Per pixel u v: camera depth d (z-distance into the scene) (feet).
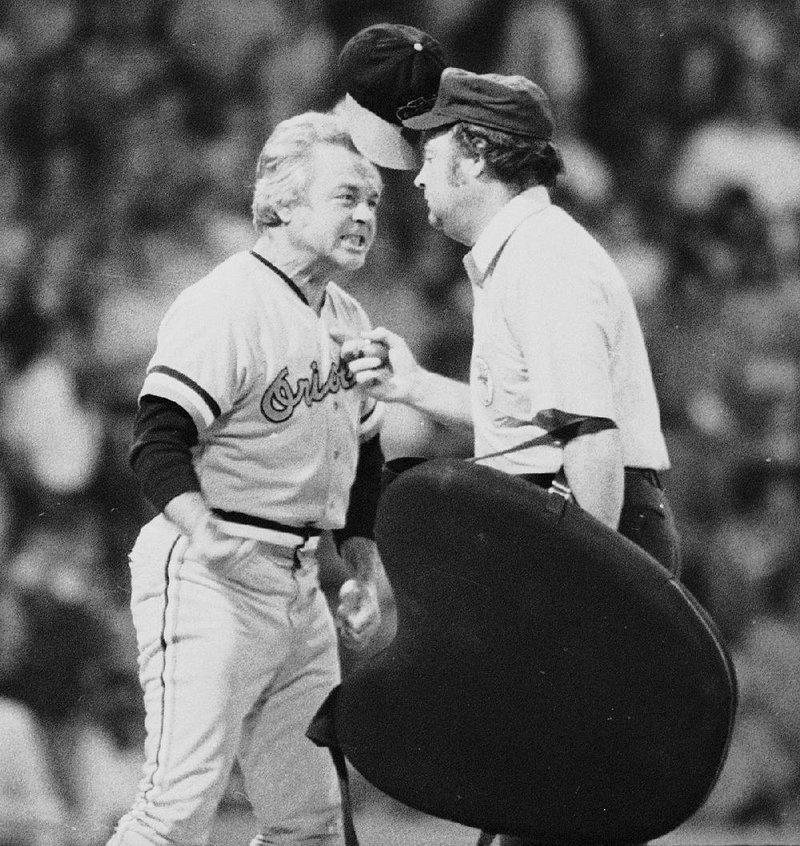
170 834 31.76
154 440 31.24
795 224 96.53
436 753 30.73
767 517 87.30
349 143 33.14
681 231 96.12
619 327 31.32
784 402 90.02
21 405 84.84
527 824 30.32
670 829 29.60
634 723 29.04
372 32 32.96
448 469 29.40
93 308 88.22
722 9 100.63
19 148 91.81
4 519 82.64
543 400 30.07
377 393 33.99
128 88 93.09
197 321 31.76
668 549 32.24
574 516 28.73
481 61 97.81
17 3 93.15
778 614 85.05
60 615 78.13
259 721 34.83
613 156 97.45
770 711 79.15
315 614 34.68
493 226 31.73
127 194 91.30
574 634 29.01
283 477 32.94
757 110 99.09
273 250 33.45
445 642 30.12
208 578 32.37
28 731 73.82
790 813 75.20
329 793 35.12
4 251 89.04
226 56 93.86
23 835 65.36
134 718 76.69
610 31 98.37
